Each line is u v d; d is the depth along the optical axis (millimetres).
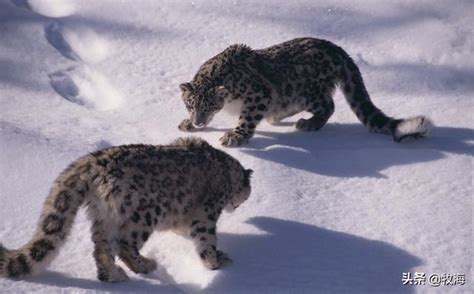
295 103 13961
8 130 11695
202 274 9500
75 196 8852
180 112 13914
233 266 9625
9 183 10820
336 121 14312
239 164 10633
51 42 16141
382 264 9758
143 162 9297
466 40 16562
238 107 13477
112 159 9109
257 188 11359
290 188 11438
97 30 16469
